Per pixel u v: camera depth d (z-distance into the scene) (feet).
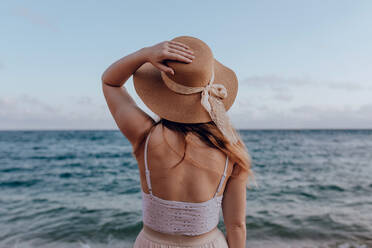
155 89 3.88
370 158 72.84
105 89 3.99
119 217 22.88
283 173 47.96
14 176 50.14
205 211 3.71
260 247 16.20
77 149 109.29
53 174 52.13
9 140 164.76
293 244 16.57
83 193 34.47
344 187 34.96
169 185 3.72
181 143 3.67
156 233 3.86
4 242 17.52
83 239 18.12
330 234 17.95
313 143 136.56
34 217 23.08
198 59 3.52
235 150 3.74
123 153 93.45
